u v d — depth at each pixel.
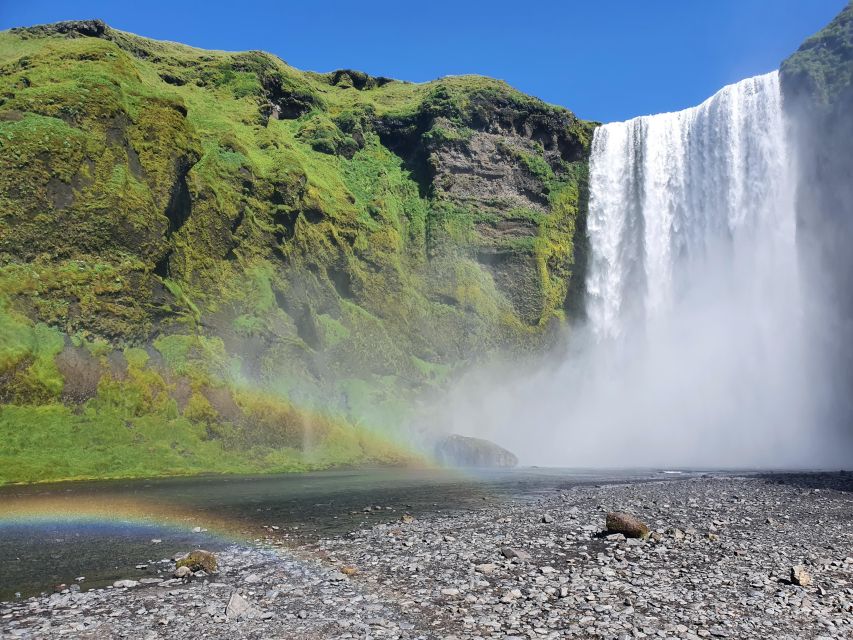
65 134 56.59
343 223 83.44
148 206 59.47
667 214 89.25
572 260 95.62
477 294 87.94
